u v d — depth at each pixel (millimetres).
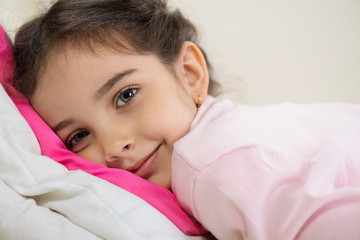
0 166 600
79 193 580
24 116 730
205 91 820
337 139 620
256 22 1376
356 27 1365
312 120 699
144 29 781
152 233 562
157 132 716
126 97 714
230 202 573
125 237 538
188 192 634
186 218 669
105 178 667
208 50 1366
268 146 586
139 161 717
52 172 614
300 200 528
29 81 746
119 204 577
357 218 509
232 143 602
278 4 1378
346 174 579
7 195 561
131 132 708
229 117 662
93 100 702
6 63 759
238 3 1382
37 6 971
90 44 707
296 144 607
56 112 731
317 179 539
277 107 745
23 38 779
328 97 1348
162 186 723
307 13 1373
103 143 711
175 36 855
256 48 1376
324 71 1359
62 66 701
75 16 738
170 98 743
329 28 1369
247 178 568
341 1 1374
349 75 1357
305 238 528
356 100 1340
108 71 699
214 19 1388
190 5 1373
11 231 527
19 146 629
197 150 635
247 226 555
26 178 593
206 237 688
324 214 519
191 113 768
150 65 742
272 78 1365
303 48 1369
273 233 545
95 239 535
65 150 708
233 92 1335
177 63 804
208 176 602
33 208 555
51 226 539
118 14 767
